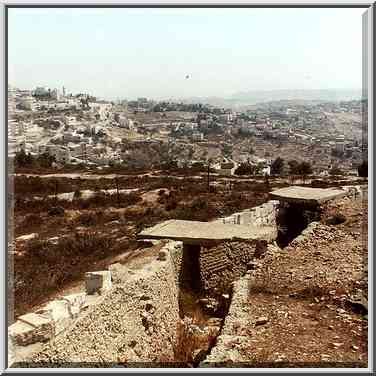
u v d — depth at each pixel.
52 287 13.39
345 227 16.45
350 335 8.31
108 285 8.60
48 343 6.54
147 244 14.49
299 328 8.66
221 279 14.27
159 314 10.17
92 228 23.03
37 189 33.84
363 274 11.27
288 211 20.70
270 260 13.18
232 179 41.53
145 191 33.47
